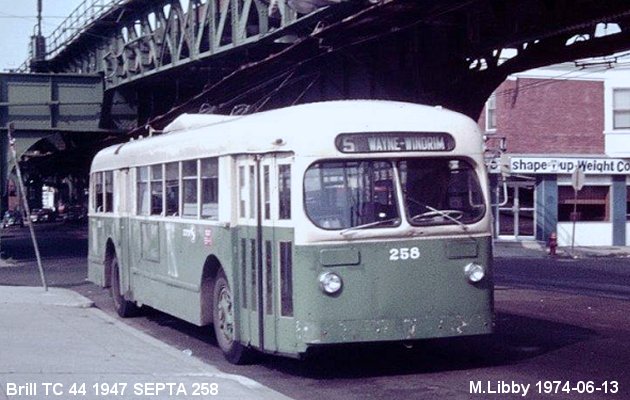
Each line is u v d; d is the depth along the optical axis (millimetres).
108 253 19344
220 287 12883
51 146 56719
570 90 45781
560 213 46219
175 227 14641
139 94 38250
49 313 17766
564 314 17938
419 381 11133
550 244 41000
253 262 11672
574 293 22766
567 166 45469
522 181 46250
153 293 15969
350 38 20844
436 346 13727
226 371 12109
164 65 31094
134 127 38750
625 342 14023
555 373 11422
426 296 10953
